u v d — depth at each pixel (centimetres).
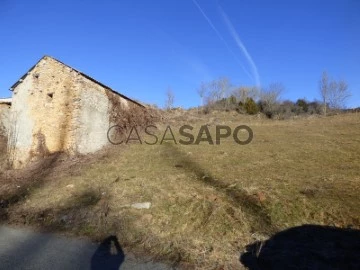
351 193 830
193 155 1475
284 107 3906
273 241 644
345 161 1198
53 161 1548
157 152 1611
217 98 4400
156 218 785
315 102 4159
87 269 577
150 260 612
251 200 823
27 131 1731
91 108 1723
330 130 1991
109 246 686
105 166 1374
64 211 902
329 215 729
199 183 1001
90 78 1700
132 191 976
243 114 3600
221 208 786
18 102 1816
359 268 526
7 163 1738
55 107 1669
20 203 1027
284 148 1498
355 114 2736
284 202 795
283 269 542
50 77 1709
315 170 1078
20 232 798
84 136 1662
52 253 655
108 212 848
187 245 656
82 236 752
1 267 589
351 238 631
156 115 2472
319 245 612
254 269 561
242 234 684
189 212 795
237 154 1429
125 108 2061
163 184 1012
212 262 591
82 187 1091
